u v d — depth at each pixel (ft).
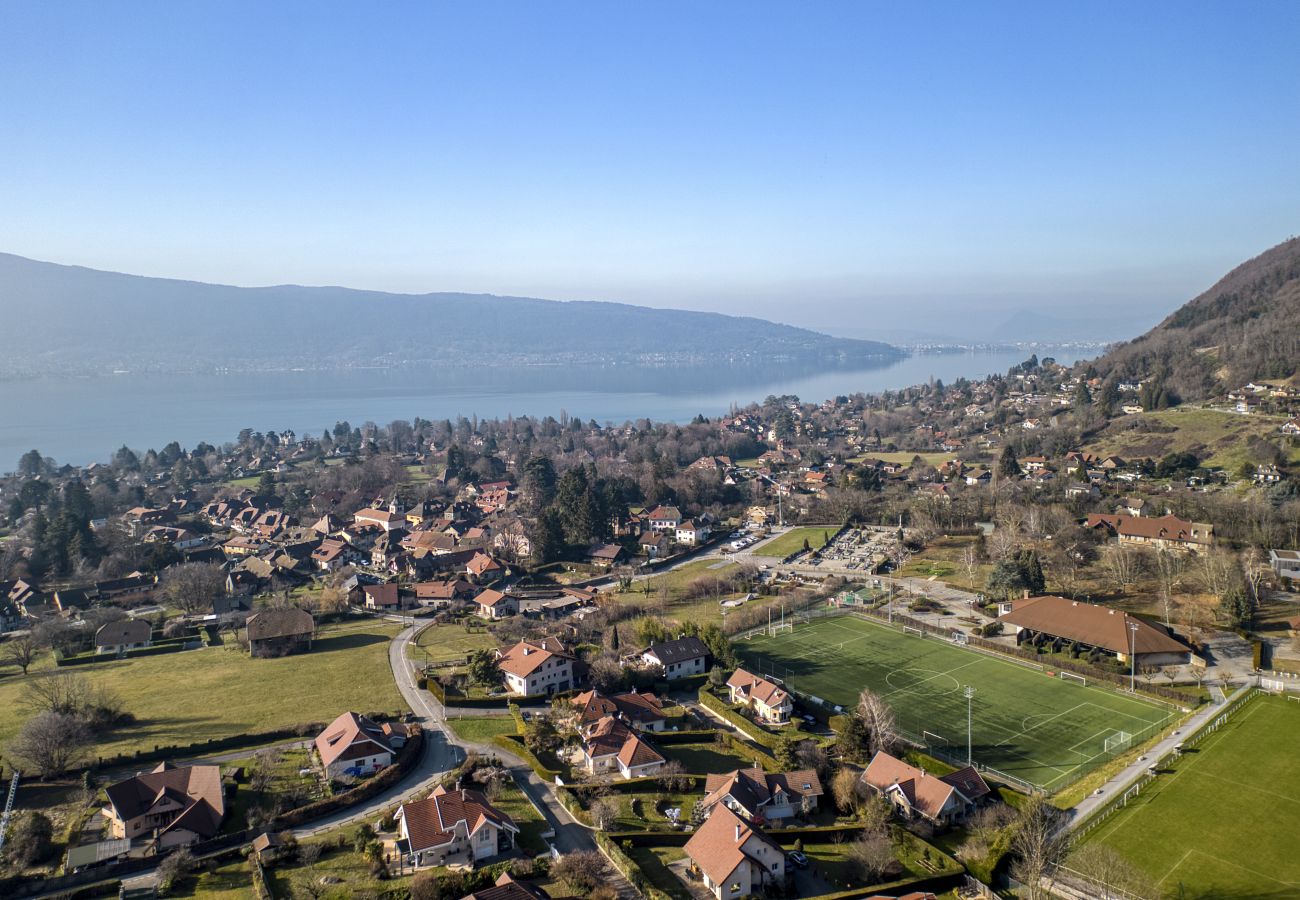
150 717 387.34
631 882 242.58
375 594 602.44
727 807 265.13
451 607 585.63
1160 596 519.60
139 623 519.60
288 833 272.72
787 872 253.65
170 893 241.35
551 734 351.25
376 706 396.57
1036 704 387.75
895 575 629.51
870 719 340.80
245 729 369.09
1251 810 278.87
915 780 293.64
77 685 392.06
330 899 233.55
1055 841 257.55
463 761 333.42
